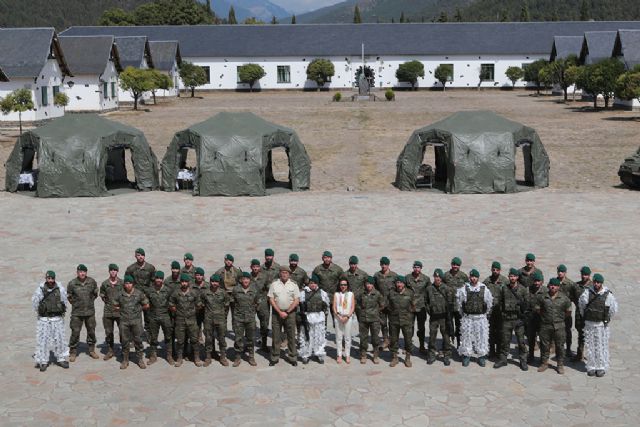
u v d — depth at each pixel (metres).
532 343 13.70
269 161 32.38
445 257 20.05
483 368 13.55
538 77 82.06
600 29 94.19
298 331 14.08
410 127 52.00
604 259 19.78
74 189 29.19
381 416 11.53
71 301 13.86
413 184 30.33
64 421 11.46
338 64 92.44
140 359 13.69
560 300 13.15
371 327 13.77
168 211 26.47
